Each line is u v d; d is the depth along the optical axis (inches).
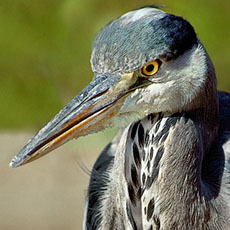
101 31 249.8
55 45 647.1
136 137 258.4
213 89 256.2
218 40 606.9
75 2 651.5
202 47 248.2
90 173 320.5
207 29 613.0
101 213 285.0
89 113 251.6
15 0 701.3
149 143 253.4
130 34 240.5
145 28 239.6
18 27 673.0
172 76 244.4
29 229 482.3
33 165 537.0
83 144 518.6
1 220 489.7
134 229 266.2
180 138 248.7
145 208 255.4
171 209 249.8
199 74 245.6
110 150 309.1
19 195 513.3
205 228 252.4
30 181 524.4
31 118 600.4
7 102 615.2
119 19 248.5
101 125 255.3
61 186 516.7
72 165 528.4
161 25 239.8
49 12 676.1
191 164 249.0
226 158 265.4
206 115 257.6
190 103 249.3
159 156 249.6
